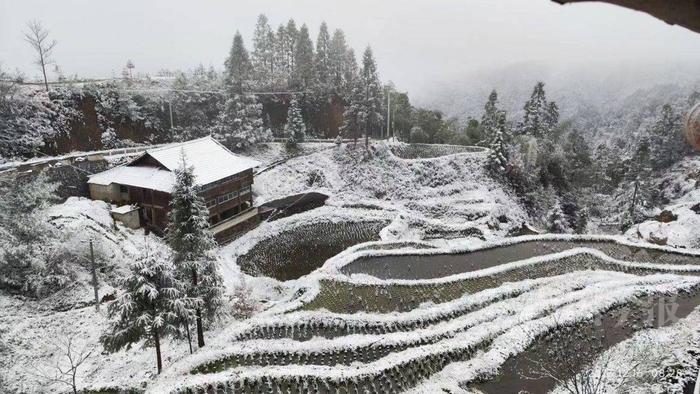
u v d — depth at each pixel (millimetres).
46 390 25406
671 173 68750
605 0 2049
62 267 33531
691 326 25578
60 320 30641
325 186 58594
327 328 28297
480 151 67312
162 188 41219
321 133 74000
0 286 31953
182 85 65750
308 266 42594
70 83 54906
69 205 41844
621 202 63531
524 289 32250
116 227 41531
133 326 23375
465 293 32906
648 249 40031
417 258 39438
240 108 63594
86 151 51844
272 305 33312
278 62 83188
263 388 22547
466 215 53438
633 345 23656
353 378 22859
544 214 60062
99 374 26969
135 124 57375
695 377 20672
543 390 21953
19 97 47688
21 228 32625
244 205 51188
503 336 25594
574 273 34312
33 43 61719
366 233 49219
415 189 58531
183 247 26219
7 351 27516
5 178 37906
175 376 23234
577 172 68500
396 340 26328
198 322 26938
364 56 62375
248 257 43844
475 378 22844
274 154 63781
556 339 25438
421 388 22406
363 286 33531
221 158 47812
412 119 75812
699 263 37562
